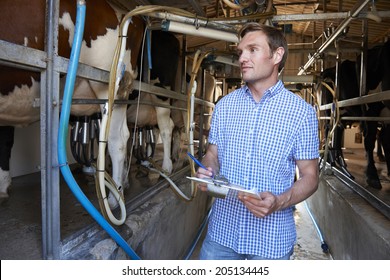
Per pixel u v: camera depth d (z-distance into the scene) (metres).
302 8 7.36
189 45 6.95
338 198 3.17
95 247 1.55
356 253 2.50
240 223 1.28
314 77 4.79
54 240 1.35
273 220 1.26
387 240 1.89
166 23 1.94
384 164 5.33
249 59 1.22
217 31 2.05
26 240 1.62
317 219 4.27
